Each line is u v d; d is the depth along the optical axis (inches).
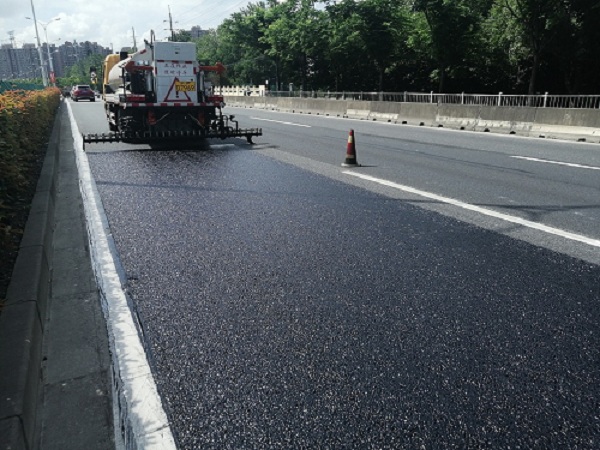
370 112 953.5
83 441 89.0
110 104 595.5
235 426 92.0
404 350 116.8
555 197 272.5
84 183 327.6
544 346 118.1
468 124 714.8
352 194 284.7
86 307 145.6
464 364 110.9
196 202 268.5
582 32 1086.4
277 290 151.9
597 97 585.9
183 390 103.0
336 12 1535.4
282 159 423.2
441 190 294.0
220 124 531.8
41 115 535.2
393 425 91.5
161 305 142.8
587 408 96.0
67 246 205.2
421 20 1389.0
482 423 91.9
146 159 430.3
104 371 111.9
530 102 688.4
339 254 183.3
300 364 111.6
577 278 158.6
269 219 232.1
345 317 133.6
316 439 88.2
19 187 250.2
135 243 199.8
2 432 78.2
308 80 2066.9
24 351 102.7
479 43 1347.2
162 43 501.0
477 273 163.8
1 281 144.3
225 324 130.7
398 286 153.7
